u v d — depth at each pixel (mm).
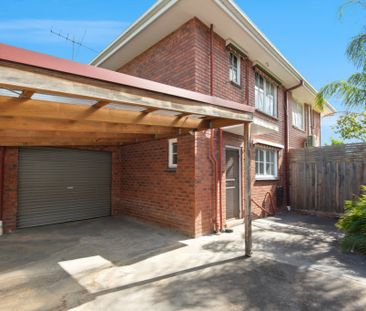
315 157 8508
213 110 3475
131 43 6551
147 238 5180
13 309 2588
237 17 5594
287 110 9617
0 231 5543
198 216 5297
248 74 7203
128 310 2559
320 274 3439
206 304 2684
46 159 6551
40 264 3814
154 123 3477
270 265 3752
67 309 2580
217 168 5828
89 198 7285
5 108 2285
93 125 3533
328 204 8031
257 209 7555
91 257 4105
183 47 5660
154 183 6406
